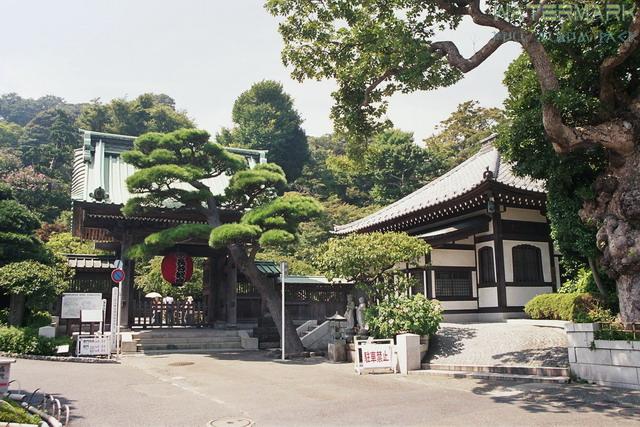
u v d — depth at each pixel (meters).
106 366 13.91
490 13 12.00
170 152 18.14
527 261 19.00
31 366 13.18
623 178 10.95
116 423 7.43
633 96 11.61
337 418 7.74
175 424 7.38
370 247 15.11
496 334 14.30
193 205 19.00
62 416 7.76
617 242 10.70
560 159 11.78
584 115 11.38
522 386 10.09
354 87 13.63
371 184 56.28
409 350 12.80
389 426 7.21
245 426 7.26
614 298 12.84
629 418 7.36
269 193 20.42
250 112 56.62
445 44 12.05
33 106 111.75
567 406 8.27
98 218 20.20
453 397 9.30
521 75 13.65
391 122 14.44
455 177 23.84
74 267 20.58
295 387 10.61
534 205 18.62
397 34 11.79
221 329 21.44
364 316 15.54
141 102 66.62
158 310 21.98
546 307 15.20
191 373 12.74
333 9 12.56
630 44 10.27
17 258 17.55
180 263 20.78
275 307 17.48
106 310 20.95
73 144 63.00
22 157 60.75
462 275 19.53
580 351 10.37
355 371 12.88
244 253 18.03
